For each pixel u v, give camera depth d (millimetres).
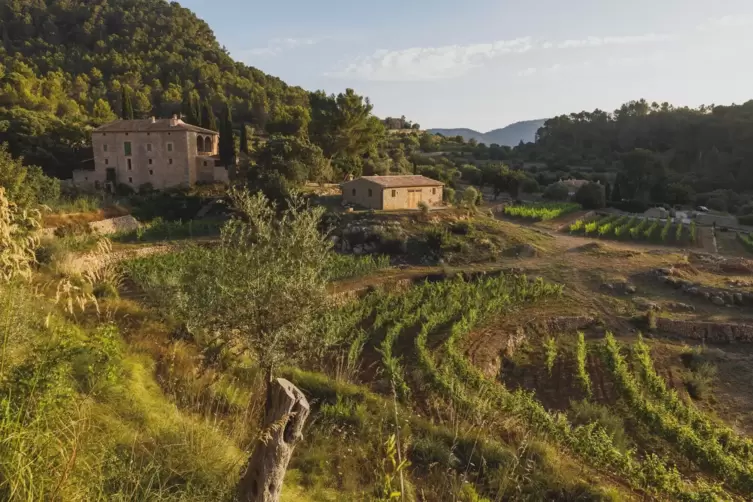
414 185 50188
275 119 84000
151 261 31312
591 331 27531
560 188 78750
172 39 143625
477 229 46094
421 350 21391
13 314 5488
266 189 47844
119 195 54188
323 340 10953
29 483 3895
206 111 71938
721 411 19672
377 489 8086
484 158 123438
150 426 7293
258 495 5391
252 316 9430
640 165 106250
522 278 34250
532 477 10328
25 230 5125
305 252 9750
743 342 26500
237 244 10133
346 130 68375
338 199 51344
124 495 4723
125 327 13289
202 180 58781
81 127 69875
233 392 10969
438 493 8938
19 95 80000
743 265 37906
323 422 11297
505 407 16391
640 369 22344
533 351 24766
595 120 163625
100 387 7426
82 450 4887
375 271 35844
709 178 106562
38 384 5223
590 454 13430
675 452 16188
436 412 16047
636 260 39750
